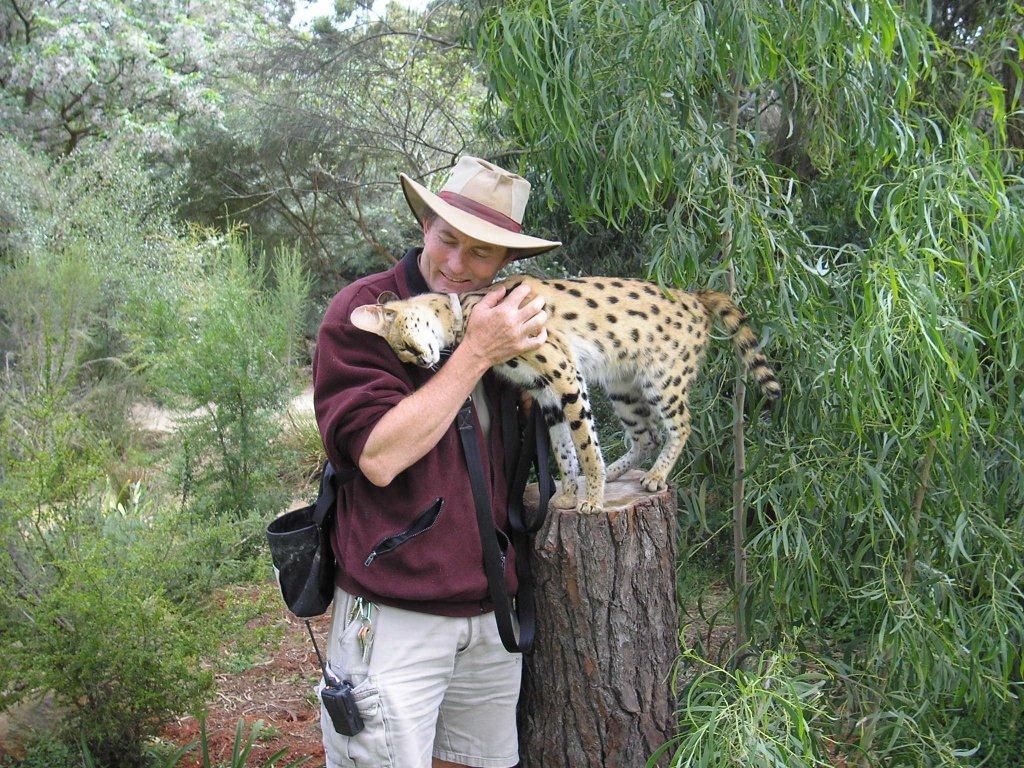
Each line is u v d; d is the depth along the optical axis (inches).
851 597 121.7
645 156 117.0
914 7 121.1
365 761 101.1
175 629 144.2
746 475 126.6
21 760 148.9
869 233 137.4
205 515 243.3
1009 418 115.3
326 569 105.3
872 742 119.8
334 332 102.2
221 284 302.5
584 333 122.6
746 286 127.0
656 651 116.3
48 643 140.4
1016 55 159.3
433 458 100.1
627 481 129.0
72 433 181.0
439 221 105.5
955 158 106.4
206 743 146.3
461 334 110.0
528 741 120.5
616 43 117.7
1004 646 112.3
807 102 131.2
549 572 113.8
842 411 120.0
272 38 499.2
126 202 450.3
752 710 101.9
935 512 122.3
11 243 394.6
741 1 107.5
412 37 415.5
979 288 105.4
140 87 616.4
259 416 279.9
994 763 132.7
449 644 103.5
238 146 578.9
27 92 593.3
